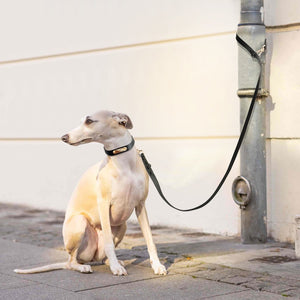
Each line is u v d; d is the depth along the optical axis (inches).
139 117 174.7
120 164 121.1
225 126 158.4
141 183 122.4
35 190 201.3
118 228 127.6
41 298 110.3
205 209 161.9
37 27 200.2
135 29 175.3
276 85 149.4
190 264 129.6
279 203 149.8
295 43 147.0
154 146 171.5
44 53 198.5
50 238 157.2
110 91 181.6
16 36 206.2
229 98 157.9
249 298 109.2
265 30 146.9
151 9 171.6
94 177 125.3
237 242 150.0
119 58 179.3
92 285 116.6
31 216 187.3
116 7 179.6
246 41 145.3
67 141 119.7
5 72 209.9
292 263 129.9
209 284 116.6
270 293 111.7
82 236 123.6
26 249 145.9
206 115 161.9
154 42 171.5
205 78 161.9
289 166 148.3
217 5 159.5
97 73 185.0
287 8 147.6
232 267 127.1
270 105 150.3
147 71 173.0
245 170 147.1
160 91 170.4
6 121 209.5
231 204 157.2
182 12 165.8
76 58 190.2
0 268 129.6
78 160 190.1
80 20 188.9
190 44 164.6
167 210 169.0
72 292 113.0
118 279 120.0
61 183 194.4
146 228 125.0
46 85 198.4
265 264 129.2
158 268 122.7
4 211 195.9
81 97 189.3
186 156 165.3
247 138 146.6
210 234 160.1
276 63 149.3
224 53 158.6
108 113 120.2
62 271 125.6
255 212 146.7
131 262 132.3
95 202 124.6
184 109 165.9
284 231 149.2
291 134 147.7
